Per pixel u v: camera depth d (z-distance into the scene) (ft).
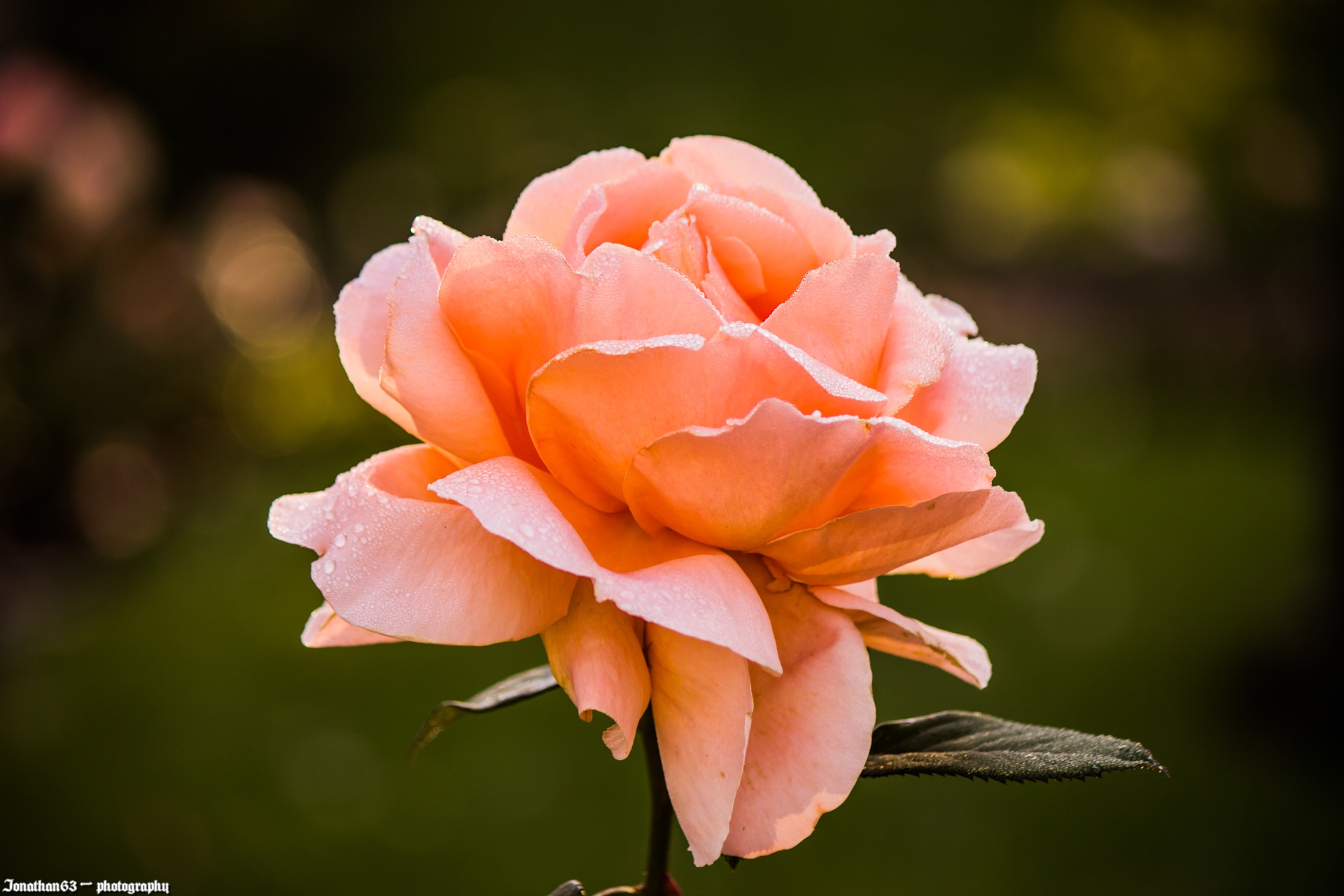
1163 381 34.50
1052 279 41.70
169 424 23.09
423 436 2.67
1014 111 17.84
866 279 2.48
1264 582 18.15
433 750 12.75
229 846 11.12
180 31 23.36
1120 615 16.90
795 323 2.49
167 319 24.07
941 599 17.42
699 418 2.34
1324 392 14.73
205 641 15.99
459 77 21.97
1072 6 15.53
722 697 2.34
